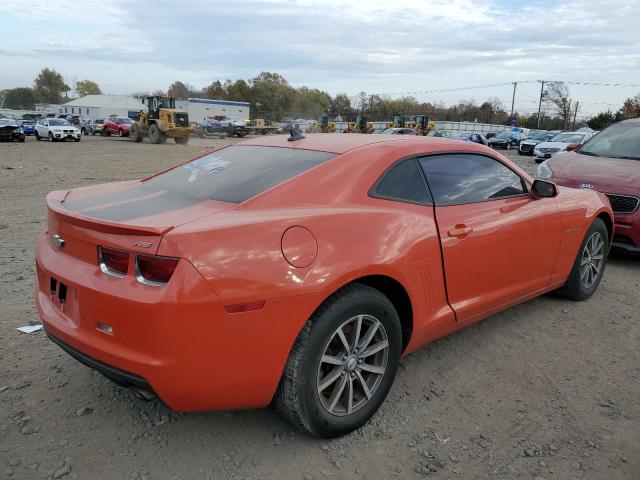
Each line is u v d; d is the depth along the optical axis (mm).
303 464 2578
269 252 2404
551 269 4227
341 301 2604
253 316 2346
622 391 3314
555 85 75312
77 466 2527
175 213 2605
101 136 46938
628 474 2557
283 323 2416
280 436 2791
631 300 4926
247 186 2873
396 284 2922
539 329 4211
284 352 2453
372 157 3111
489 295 3613
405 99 106312
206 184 3035
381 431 2854
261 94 114000
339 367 2703
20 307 4375
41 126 35562
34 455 2592
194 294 2227
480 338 4031
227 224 2395
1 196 10523
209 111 68750
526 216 3799
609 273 5812
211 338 2285
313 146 3287
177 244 2256
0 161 18797
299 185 2836
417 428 2887
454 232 3223
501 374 3492
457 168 3516
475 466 2592
